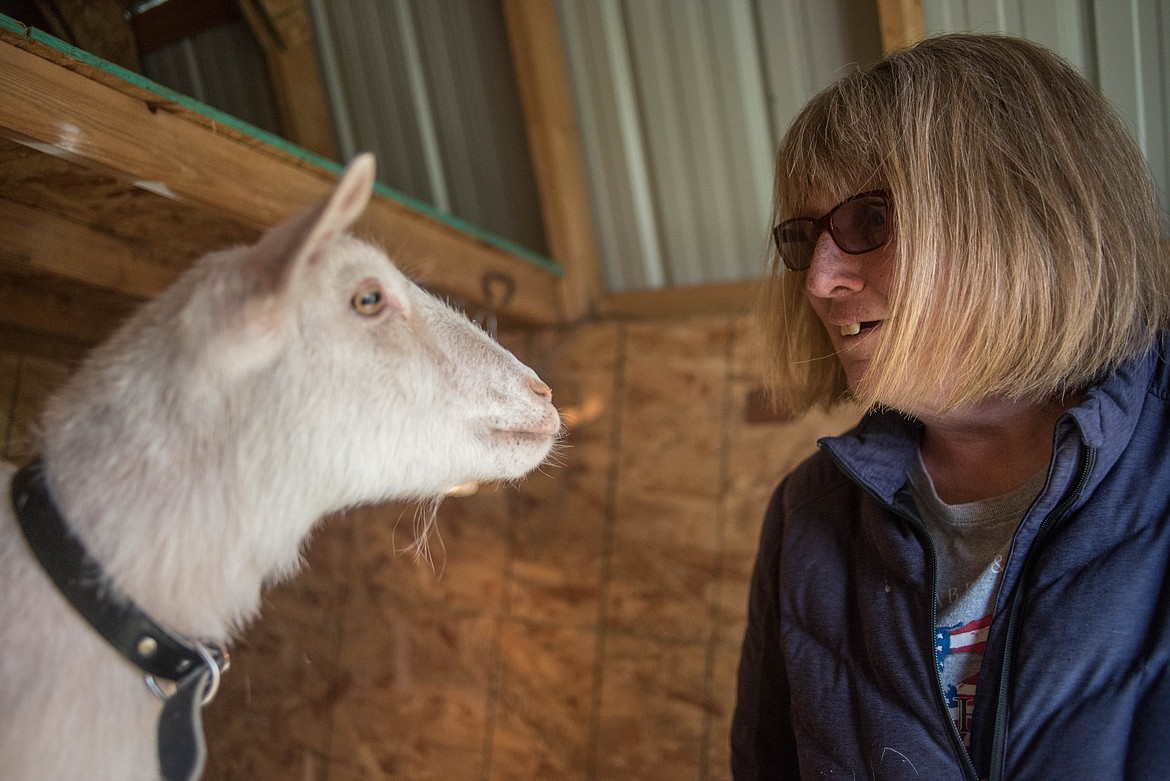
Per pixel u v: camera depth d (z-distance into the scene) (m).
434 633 3.03
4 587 0.98
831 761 1.08
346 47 3.15
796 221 1.20
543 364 2.95
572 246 2.90
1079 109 1.02
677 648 2.65
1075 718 0.88
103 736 0.99
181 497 1.09
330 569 3.21
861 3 2.31
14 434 2.21
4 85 1.27
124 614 1.01
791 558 1.24
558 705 2.81
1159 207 1.07
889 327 1.03
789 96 2.49
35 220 1.81
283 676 3.20
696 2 2.51
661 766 2.63
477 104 3.01
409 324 1.29
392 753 3.04
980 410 1.08
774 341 1.37
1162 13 1.88
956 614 1.03
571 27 2.72
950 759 0.98
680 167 2.74
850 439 1.14
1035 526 0.96
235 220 1.85
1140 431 0.96
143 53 2.49
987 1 2.05
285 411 1.16
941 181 1.00
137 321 1.19
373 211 2.12
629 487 2.78
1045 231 0.97
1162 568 0.89
